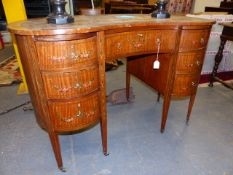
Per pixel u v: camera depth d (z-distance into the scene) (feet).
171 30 3.84
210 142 4.66
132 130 5.04
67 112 3.28
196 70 4.43
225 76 8.20
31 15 10.86
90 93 3.36
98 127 5.07
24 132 4.88
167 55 4.22
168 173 3.84
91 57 3.11
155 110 5.93
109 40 3.33
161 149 4.42
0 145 4.45
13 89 7.13
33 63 2.86
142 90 7.14
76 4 9.41
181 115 5.68
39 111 3.43
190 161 4.12
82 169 3.91
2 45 12.33
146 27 3.61
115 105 6.17
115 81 7.88
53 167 3.93
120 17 4.13
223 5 11.40
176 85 4.44
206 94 6.93
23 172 3.81
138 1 14.23
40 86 3.02
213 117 5.63
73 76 3.05
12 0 5.32
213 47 7.42
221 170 3.92
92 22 3.30
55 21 3.05
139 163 4.06
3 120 5.33
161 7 4.20
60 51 2.83
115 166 3.98
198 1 11.92
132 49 3.68
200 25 3.89
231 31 6.34
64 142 4.59
